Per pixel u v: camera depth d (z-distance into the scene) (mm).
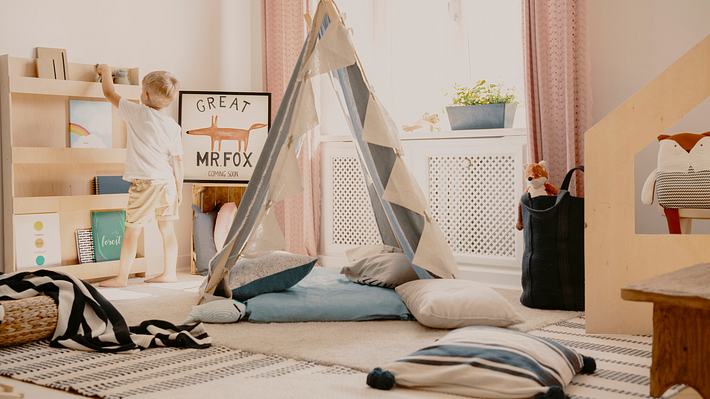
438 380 1899
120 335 2455
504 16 4137
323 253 4590
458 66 4316
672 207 2699
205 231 4375
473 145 3863
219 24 4738
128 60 4289
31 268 3750
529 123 3586
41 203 3785
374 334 2619
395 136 3107
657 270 2613
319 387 1950
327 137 4539
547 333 2721
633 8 3543
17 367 2199
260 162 3012
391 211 3104
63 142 3969
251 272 3068
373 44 4629
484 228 3861
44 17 3914
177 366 2205
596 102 3660
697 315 1625
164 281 4035
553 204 3268
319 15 2947
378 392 1899
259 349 2398
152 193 3912
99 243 4039
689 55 2584
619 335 2670
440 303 2656
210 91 4473
